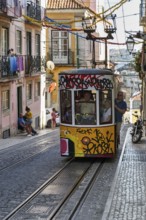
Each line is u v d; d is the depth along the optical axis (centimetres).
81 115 1947
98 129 1938
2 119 3381
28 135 3534
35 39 4331
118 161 1983
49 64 4572
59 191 1407
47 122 4728
